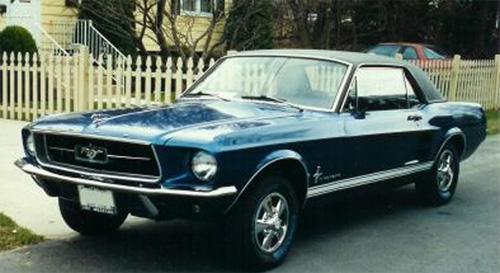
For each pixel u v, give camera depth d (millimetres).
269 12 21031
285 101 6473
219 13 18328
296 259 5957
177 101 6820
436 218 7590
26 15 19250
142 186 5121
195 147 5039
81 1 19156
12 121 13492
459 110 8367
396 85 7441
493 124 16578
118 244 6207
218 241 6359
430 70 16609
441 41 31828
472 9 31844
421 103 7855
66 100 13133
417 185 8102
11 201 7445
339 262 5922
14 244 6039
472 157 12008
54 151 5688
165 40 17812
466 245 6566
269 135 5492
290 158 5621
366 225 7199
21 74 13633
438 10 30359
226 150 5074
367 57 7113
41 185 5797
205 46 17547
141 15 20188
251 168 5309
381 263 5941
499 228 7230
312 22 24062
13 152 10172
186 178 5078
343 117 6406
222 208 5188
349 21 28375
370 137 6641
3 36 16438
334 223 7254
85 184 5305
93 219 6301
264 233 5578
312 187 6016
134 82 12898
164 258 5848
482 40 32094
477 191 9148
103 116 5773
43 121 5820
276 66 6828
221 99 6660
